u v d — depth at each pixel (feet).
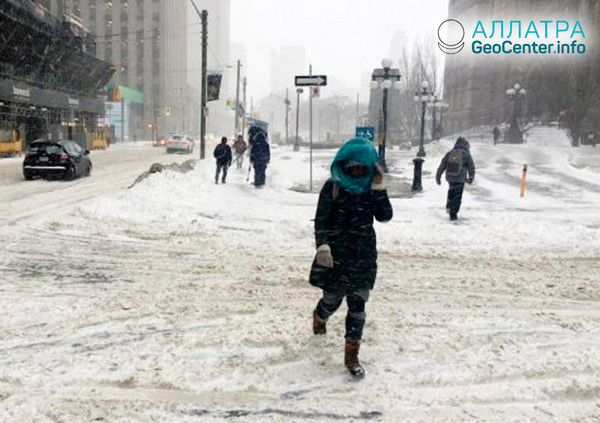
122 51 387.34
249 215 36.86
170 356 13.46
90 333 14.89
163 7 388.37
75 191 49.39
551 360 13.73
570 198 50.44
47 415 10.62
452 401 11.62
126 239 28.25
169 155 134.62
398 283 21.16
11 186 53.67
